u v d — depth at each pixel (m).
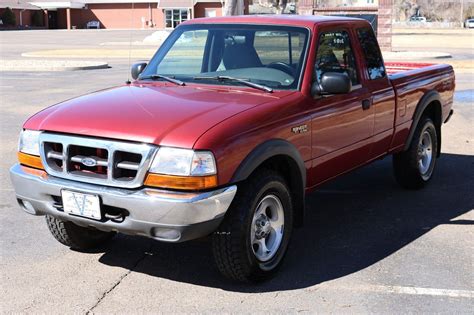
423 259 5.09
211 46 5.57
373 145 6.03
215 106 4.47
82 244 5.14
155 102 4.60
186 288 4.52
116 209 4.14
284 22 5.39
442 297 4.38
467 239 5.56
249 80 5.14
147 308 4.19
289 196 4.73
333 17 5.85
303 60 5.09
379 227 5.91
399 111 6.44
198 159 3.94
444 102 7.64
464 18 87.88
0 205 6.61
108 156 4.10
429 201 6.79
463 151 9.43
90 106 4.60
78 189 4.17
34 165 4.50
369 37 6.14
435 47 33.00
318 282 4.63
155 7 72.44
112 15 73.75
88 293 4.42
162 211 3.94
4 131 10.73
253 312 4.14
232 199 4.11
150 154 3.98
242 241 4.27
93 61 25.61
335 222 6.07
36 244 5.41
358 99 5.61
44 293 4.41
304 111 4.85
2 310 4.14
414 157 6.94
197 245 5.41
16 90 16.34
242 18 5.67
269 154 4.36
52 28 76.38
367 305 4.25
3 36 51.88
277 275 4.75
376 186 7.46
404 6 92.00
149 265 4.95
